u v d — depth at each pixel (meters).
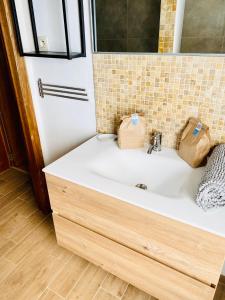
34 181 1.92
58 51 1.45
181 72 1.18
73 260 1.64
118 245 1.24
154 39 1.17
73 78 1.48
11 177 2.58
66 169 1.24
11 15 1.34
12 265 1.61
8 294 1.44
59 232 1.52
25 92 1.57
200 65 1.12
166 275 1.14
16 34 1.38
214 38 1.05
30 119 1.67
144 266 1.20
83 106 1.55
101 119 1.53
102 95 1.45
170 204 0.99
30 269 1.59
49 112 1.71
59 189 1.28
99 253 1.38
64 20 1.22
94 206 1.19
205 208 0.95
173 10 1.07
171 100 1.27
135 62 1.26
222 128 1.20
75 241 1.46
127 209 1.06
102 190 1.09
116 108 1.45
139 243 1.15
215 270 0.97
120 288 1.47
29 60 1.56
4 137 2.58
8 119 2.44
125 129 1.36
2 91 2.29
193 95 1.20
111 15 1.21
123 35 1.23
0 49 2.04
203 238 0.92
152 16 1.12
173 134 1.35
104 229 1.25
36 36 1.44
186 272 1.08
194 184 1.11
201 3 1.01
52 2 1.32
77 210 1.29
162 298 1.26
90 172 1.21
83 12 1.25
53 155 1.89
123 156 1.40
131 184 1.29
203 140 1.17
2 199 2.23
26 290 1.46
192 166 1.23
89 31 1.29
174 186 1.20
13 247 1.74
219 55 1.07
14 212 2.08
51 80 1.57
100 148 1.42
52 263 1.62
